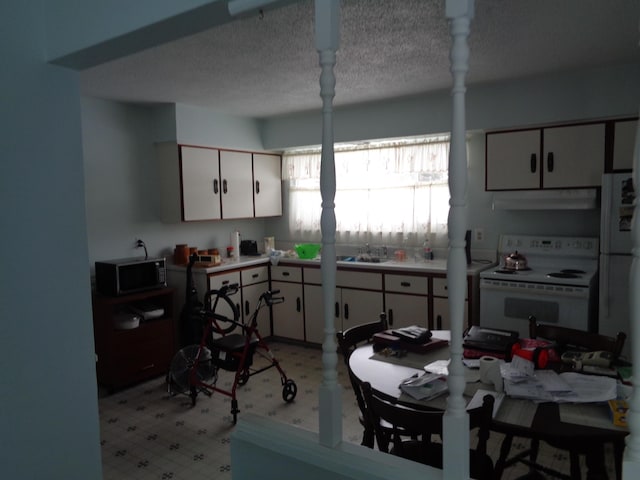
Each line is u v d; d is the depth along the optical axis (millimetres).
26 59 1741
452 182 1001
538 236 3855
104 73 3113
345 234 4934
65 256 1899
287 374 3982
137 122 4230
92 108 3906
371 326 2633
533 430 1493
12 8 1694
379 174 4629
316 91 3656
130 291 3705
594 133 3322
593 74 3270
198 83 3396
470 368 2039
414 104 4035
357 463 1167
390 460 1159
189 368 3494
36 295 1803
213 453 2771
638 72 3123
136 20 1497
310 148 4953
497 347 2154
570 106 3375
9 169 1705
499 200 3738
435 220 4406
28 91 1755
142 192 4301
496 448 2725
